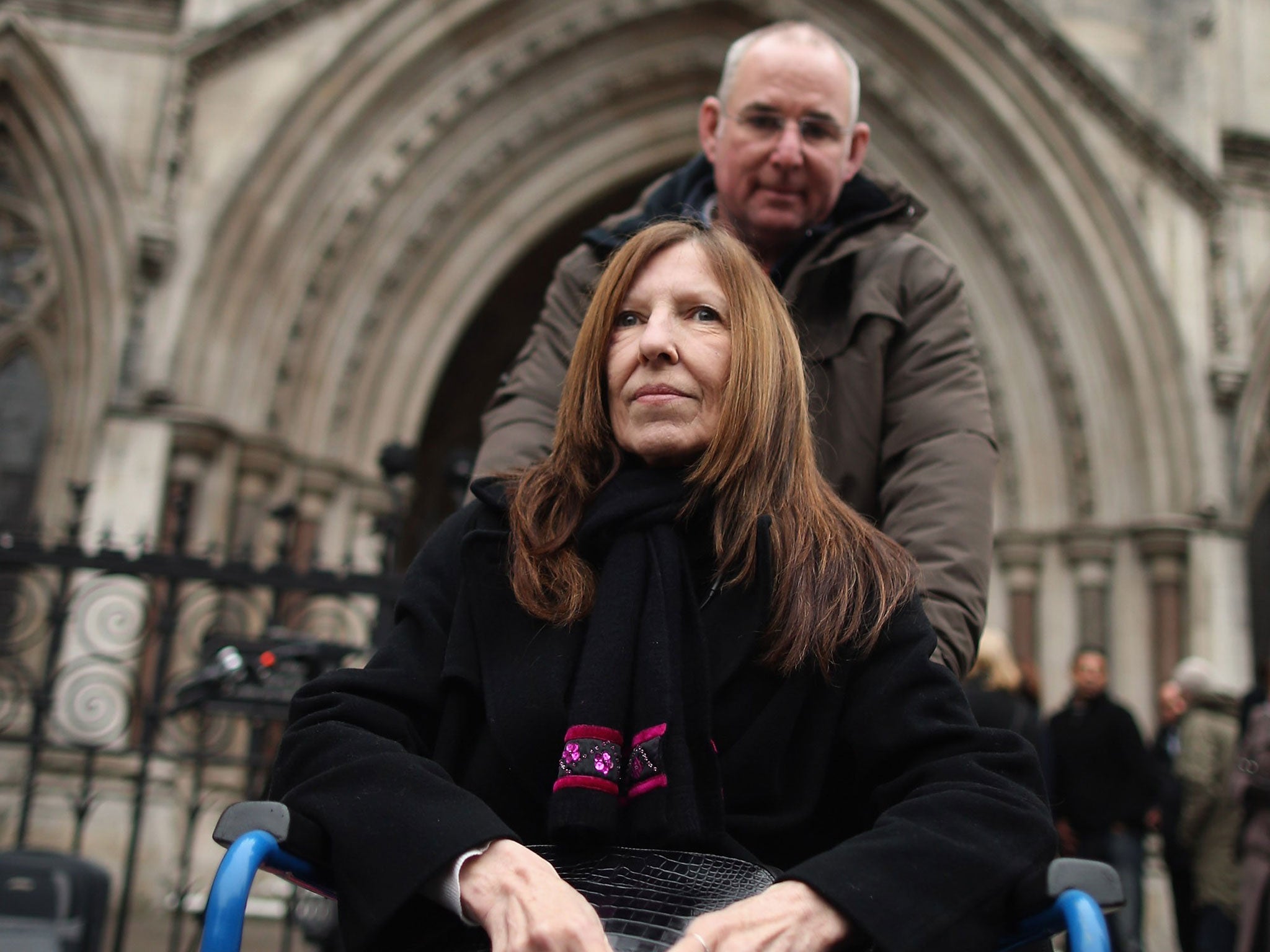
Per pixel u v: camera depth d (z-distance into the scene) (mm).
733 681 1824
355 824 1631
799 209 2807
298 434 11570
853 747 1832
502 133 12578
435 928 1673
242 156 11336
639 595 1836
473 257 12609
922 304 2629
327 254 11711
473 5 12008
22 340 11383
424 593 1993
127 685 9852
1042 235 12469
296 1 11562
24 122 11586
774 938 1493
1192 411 11961
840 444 2557
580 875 1641
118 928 5773
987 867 1575
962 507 2348
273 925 8438
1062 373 12281
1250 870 6574
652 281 2047
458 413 17703
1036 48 12453
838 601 1831
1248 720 7879
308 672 5508
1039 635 12156
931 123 12617
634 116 13094
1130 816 7512
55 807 9445
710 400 1975
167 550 10250
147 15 11664
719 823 1740
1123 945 7422
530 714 1791
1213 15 12906
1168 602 11688
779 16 12734
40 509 11055
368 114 11898
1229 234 12469
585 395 2047
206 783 9836
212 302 11117
